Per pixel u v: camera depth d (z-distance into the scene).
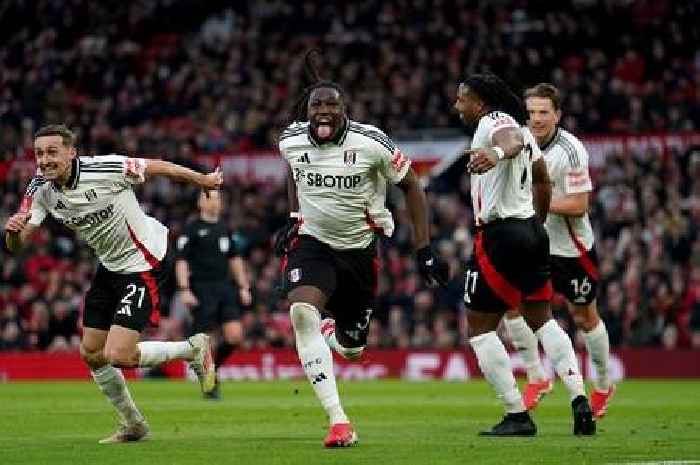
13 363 64.06
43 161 24.80
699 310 61.72
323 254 25.27
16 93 95.44
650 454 22.34
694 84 84.00
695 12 89.38
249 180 80.31
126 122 90.56
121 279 26.00
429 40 90.12
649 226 68.38
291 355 63.91
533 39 90.88
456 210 72.62
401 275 67.62
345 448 23.61
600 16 91.00
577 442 24.69
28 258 71.25
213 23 102.25
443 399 43.09
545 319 26.86
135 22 101.69
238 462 21.28
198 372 28.83
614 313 62.59
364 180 24.98
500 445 24.06
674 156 74.44
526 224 25.66
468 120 26.22
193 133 86.62
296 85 88.56
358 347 27.88
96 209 25.41
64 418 33.62
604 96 81.38
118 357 25.19
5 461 21.89
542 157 26.77
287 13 98.62
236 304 44.41
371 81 87.06
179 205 76.44
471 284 25.86
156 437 26.97
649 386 53.69
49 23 101.69
